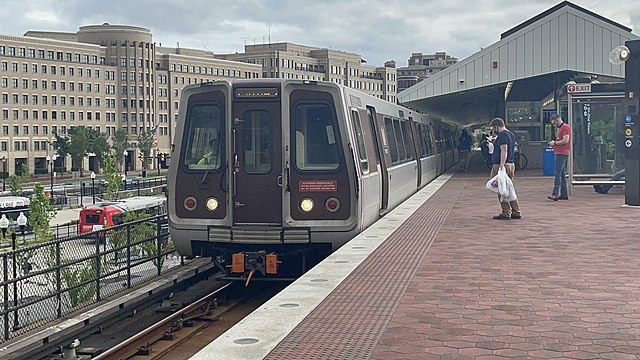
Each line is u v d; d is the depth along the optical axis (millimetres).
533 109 31688
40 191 37875
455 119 54250
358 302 7215
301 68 133500
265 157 11617
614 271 8672
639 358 5375
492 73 27875
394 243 10906
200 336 10188
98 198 63906
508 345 5734
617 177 18969
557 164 17422
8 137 104625
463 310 6863
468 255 9844
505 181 13625
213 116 11797
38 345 9531
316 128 11641
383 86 150875
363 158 12547
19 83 106188
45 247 11008
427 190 21219
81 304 11328
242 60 137875
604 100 18703
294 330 6242
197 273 14148
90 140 103625
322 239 11570
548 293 7543
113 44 119812
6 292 9617
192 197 11812
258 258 11602
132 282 12898
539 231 12148
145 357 9133
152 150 120938
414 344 5785
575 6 26969
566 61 26688
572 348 5637
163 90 125062
